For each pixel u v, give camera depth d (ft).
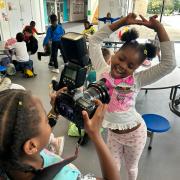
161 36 3.51
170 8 23.79
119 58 3.74
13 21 26.89
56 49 16.30
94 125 1.98
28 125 1.44
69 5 48.01
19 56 15.26
